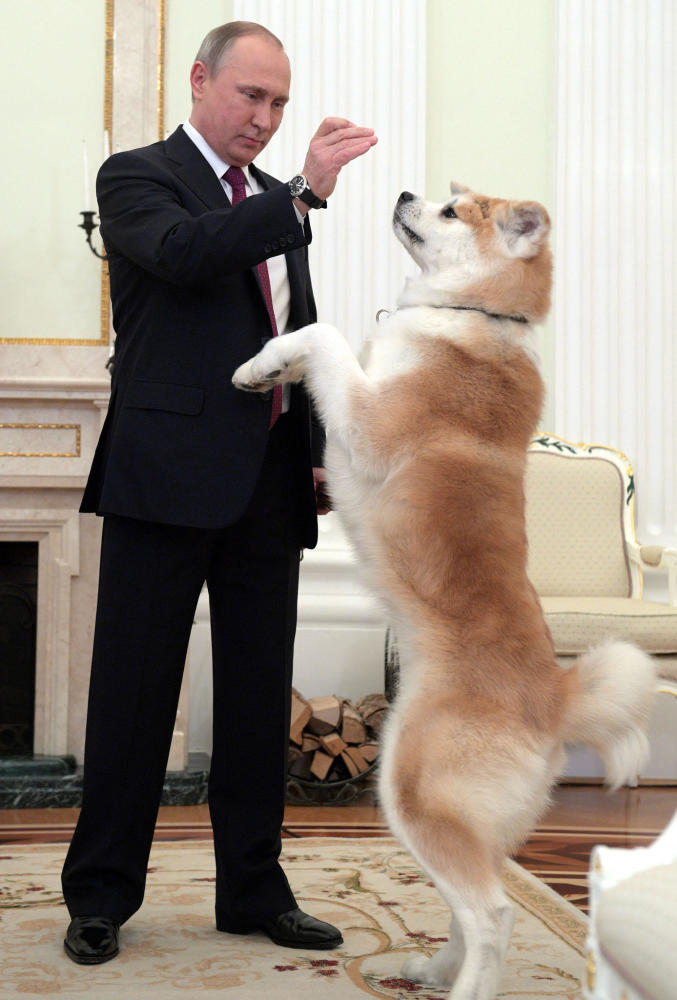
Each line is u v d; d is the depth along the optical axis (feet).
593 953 3.84
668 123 16.28
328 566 15.29
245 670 7.88
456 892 5.91
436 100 16.42
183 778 13.25
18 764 13.32
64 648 13.74
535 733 6.24
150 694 7.51
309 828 11.99
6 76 14.97
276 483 7.91
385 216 16.08
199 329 7.39
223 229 6.86
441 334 7.52
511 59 16.47
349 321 15.98
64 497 13.84
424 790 6.09
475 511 6.88
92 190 15.06
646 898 3.61
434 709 6.28
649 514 15.89
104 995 6.61
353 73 16.14
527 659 6.47
